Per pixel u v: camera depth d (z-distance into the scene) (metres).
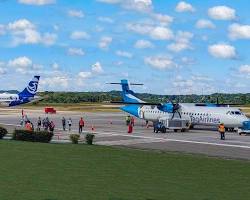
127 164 39.06
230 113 77.25
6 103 155.75
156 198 27.28
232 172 36.12
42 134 55.56
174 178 33.31
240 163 40.75
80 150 47.28
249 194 28.75
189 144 57.19
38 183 30.39
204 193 28.83
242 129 73.88
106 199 26.72
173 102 88.12
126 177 33.31
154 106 88.75
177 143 58.34
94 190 28.84
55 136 66.94
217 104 93.62
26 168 35.84
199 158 43.59
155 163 39.94
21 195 27.03
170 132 76.75
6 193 27.42
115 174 34.34
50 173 34.00
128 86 97.56
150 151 48.91
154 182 31.77
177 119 78.81
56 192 28.03
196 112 82.06
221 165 39.47
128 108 95.38
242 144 57.56
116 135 69.62
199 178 33.50
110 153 45.72
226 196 28.16
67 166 37.25
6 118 114.81
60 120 108.69
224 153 48.25
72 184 30.42
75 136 55.47
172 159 42.53
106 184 30.75
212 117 79.19
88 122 103.69
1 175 32.88
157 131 75.50
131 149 50.62
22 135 55.28
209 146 55.03
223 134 64.06
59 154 43.84
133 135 69.81
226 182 32.22
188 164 39.75
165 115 85.81
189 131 79.50
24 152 44.56
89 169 36.19
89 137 54.50
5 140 55.53
